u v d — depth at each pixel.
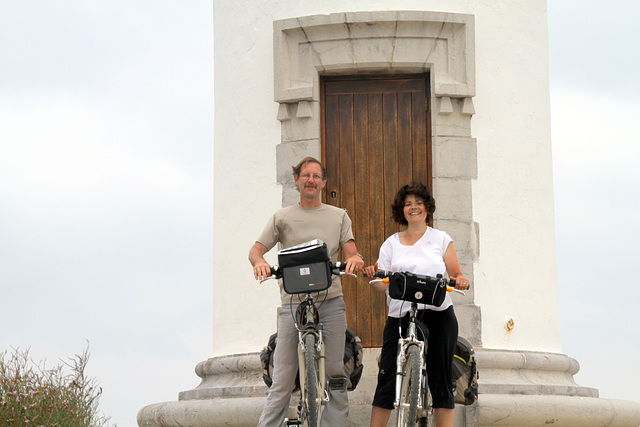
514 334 8.98
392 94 9.14
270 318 9.03
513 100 9.29
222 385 8.97
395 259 6.72
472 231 8.88
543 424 8.36
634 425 9.19
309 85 8.99
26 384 8.73
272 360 7.21
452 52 9.00
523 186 9.23
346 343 7.07
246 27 9.44
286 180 9.04
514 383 8.58
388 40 8.93
